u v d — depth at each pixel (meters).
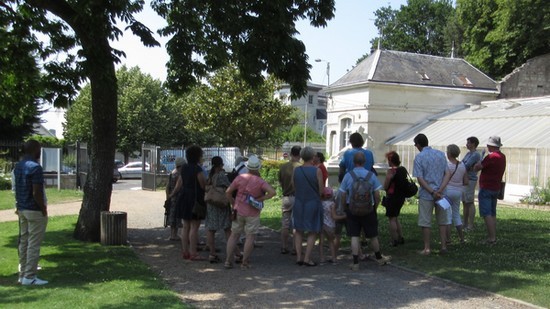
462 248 9.25
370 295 6.58
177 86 13.20
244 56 10.42
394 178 9.46
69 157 28.42
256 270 8.05
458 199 9.54
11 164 27.09
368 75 32.53
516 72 35.31
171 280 7.40
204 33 11.67
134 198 21.67
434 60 35.59
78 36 9.48
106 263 8.32
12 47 10.56
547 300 6.16
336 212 8.19
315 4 11.30
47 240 10.48
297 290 6.83
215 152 27.77
